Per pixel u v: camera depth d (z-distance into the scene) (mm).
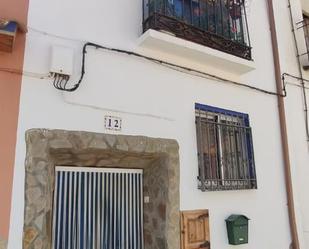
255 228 4207
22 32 3104
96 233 3459
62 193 3350
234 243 3852
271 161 4633
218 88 4344
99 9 3613
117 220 3609
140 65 3727
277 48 5129
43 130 3006
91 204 3490
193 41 3975
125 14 3777
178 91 3945
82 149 3174
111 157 3488
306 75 5461
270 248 4281
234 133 4395
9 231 2730
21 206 2811
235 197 4137
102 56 3494
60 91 3172
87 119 3260
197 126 4000
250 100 4648
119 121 3434
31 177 2863
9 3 3137
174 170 3633
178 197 3598
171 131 3764
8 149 2857
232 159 4277
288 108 5000
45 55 3186
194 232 3648
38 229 2811
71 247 3295
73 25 3406
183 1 4086
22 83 3029
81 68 3328
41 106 3059
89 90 3332
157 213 3611
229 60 4176
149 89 3723
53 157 3193
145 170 3889
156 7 3736
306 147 5070
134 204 3760
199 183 3840
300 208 4711
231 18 4500
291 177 4707
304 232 4660
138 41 3719
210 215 3848
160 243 3498
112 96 3455
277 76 5016
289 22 5574
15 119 2932
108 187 3631
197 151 3904
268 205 4426
